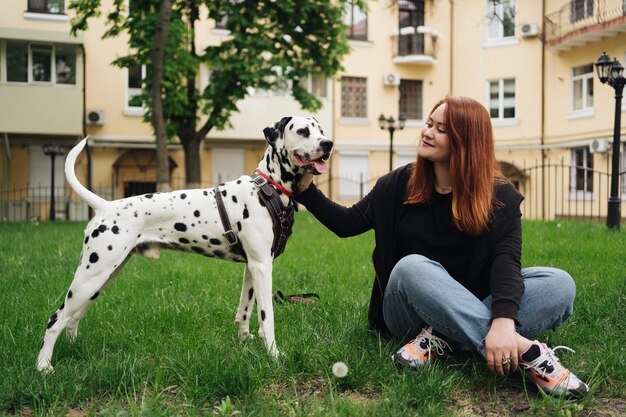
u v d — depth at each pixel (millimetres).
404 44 26078
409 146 26422
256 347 3557
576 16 22672
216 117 17203
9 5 20844
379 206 3500
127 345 3756
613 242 8227
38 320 4324
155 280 6070
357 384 3037
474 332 2982
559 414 2654
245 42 15359
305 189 3617
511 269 2990
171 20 15625
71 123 20969
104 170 22938
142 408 2684
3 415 2795
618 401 2863
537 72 24469
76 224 14820
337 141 25375
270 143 3566
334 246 9008
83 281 3334
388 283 3297
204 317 4523
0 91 20266
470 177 3109
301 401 2848
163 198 3551
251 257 3547
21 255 7992
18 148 21891
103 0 21672
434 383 2867
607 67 10391
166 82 15586
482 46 25719
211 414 2660
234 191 3566
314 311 4594
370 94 25891
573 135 22984
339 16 16438
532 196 24672
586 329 3812
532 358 2865
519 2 24891
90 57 22109
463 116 3125
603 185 21422
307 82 24812
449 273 3340
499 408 2811
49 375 3117
